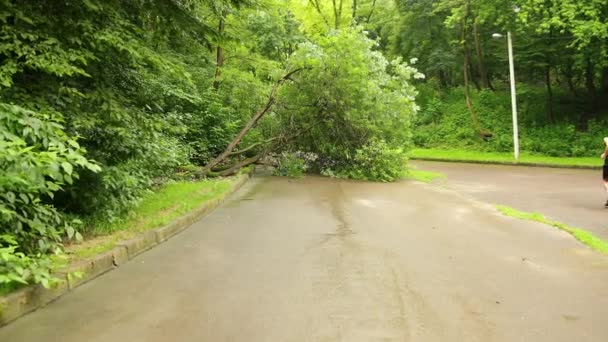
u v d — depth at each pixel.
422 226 9.32
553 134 33.59
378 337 4.20
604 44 29.39
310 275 5.98
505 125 36.97
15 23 6.46
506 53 36.31
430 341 4.14
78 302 4.93
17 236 5.36
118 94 7.63
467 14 36.16
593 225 10.34
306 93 18.64
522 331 4.38
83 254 5.99
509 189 16.78
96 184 7.43
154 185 12.05
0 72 5.98
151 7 8.22
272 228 8.87
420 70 47.12
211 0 11.20
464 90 43.53
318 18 37.75
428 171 24.12
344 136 18.59
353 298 5.18
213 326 4.39
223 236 8.12
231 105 20.52
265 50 29.52
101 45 7.04
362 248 7.44
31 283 4.77
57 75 6.55
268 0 21.98
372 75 19.20
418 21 42.88
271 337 4.17
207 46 9.52
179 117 14.54
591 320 4.66
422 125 41.75
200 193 11.92
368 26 42.88
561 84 40.78
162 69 8.14
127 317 4.57
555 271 6.32
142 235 7.20
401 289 5.50
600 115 34.75
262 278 5.83
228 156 18.48
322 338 4.16
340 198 12.96
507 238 8.32
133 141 8.16
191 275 5.91
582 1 27.33
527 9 29.25
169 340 4.09
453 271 6.26
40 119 5.69
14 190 5.10
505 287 5.63
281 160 18.70
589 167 25.14
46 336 4.13
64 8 7.03
